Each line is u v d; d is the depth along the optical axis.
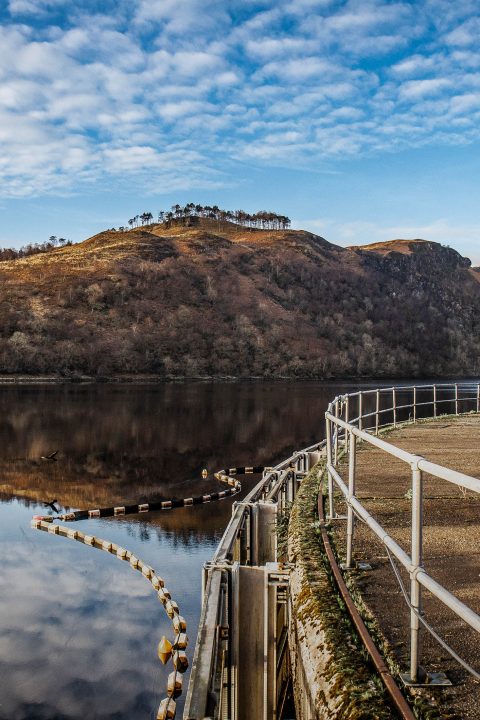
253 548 7.43
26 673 10.79
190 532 20.31
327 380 135.25
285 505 8.31
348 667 2.93
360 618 3.34
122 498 25.98
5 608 13.68
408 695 2.64
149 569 15.95
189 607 13.57
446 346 177.25
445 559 4.45
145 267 160.75
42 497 26.09
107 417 56.91
